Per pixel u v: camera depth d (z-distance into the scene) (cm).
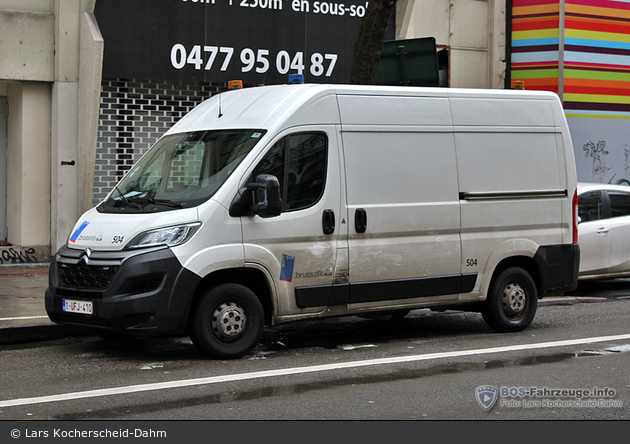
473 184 858
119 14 1317
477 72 1819
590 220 1223
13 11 1278
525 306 909
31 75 1298
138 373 682
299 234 752
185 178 763
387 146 807
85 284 721
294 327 937
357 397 605
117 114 1351
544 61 1825
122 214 743
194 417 548
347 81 1528
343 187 779
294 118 760
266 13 1438
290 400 595
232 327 732
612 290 1323
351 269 783
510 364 725
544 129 915
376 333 898
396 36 1605
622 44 1880
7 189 1387
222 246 714
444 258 838
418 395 613
